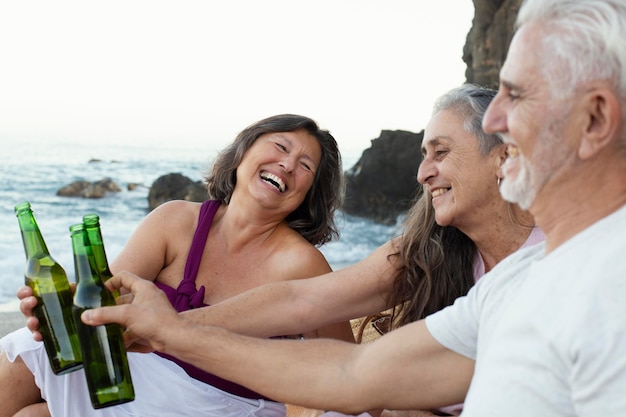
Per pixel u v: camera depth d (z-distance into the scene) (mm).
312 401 1874
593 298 1333
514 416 1405
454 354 1779
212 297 2881
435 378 1805
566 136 1454
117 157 31750
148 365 2535
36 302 2096
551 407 1381
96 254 2133
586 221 1465
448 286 2408
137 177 28500
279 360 1899
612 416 1296
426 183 2340
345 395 1861
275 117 2967
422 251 2402
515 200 1540
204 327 1936
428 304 2424
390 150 19938
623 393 1287
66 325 2094
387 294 2457
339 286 2418
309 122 2953
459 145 2242
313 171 2943
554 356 1368
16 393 2568
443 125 2270
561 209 1491
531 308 1412
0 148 30953
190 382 2543
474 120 2232
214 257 2916
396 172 19891
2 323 5359
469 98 2260
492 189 2246
